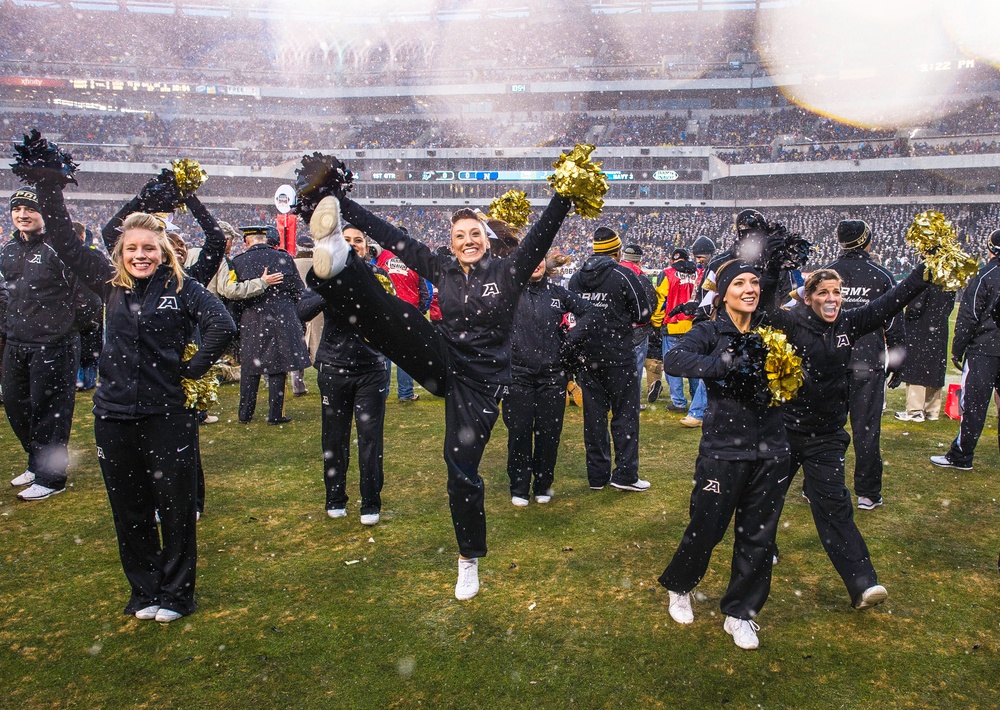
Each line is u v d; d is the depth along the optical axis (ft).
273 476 18.61
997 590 12.34
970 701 9.34
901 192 139.13
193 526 11.46
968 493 17.28
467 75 165.68
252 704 9.27
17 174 10.98
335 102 170.40
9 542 14.25
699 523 10.74
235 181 152.56
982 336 18.57
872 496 16.11
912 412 25.27
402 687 9.62
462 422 11.62
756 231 12.41
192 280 11.57
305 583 12.59
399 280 24.49
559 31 171.12
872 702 9.31
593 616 11.45
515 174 153.48
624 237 142.61
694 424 24.20
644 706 9.21
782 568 13.25
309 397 29.12
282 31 171.73
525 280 11.16
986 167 126.11
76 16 166.20
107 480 11.02
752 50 161.68
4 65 155.33
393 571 13.07
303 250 29.40
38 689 9.58
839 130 147.74
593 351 17.06
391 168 158.40
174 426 11.05
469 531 11.90
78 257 11.36
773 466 10.41
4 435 22.11
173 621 11.26
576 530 15.03
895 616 11.50
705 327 11.23
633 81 156.25
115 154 148.56
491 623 11.23
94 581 12.61
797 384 10.14
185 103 167.73
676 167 147.95
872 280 16.37
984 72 141.79
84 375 29.71
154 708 9.18
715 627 11.15
